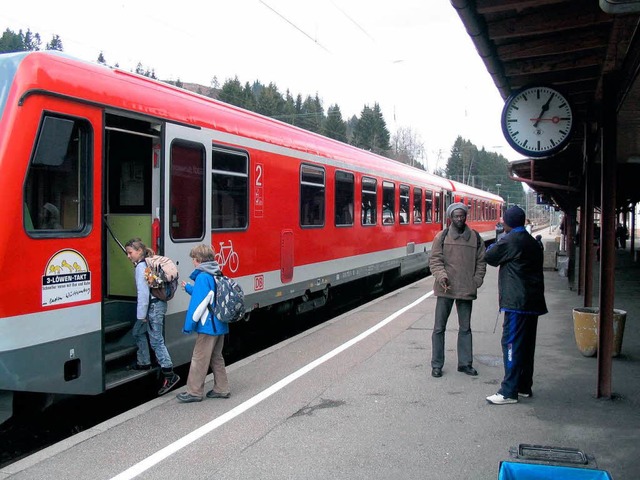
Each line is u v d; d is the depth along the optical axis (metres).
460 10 4.74
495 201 32.56
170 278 5.61
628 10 3.20
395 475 4.08
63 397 5.11
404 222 14.96
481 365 7.04
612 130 5.60
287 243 8.62
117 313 5.95
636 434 4.79
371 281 13.81
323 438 4.74
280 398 5.76
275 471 4.14
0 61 4.62
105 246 6.10
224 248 7.03
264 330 10.20
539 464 2.81
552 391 5.96
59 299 4.68
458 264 6.48
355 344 8.11
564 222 26.17
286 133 8.75
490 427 4.96
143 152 6.15
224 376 5.77
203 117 6.67
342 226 10.80
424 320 9.94
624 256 25.67
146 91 5.84
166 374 5.84
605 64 5.45
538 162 13.58
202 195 6.59
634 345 7.99
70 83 4.86
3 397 4.40
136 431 4.88
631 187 17.81
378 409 5.43
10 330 4.29
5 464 4.79
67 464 4.24
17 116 4.40
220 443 4.64
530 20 5.45
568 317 10.12
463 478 4.03
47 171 4.65
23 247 4.39
